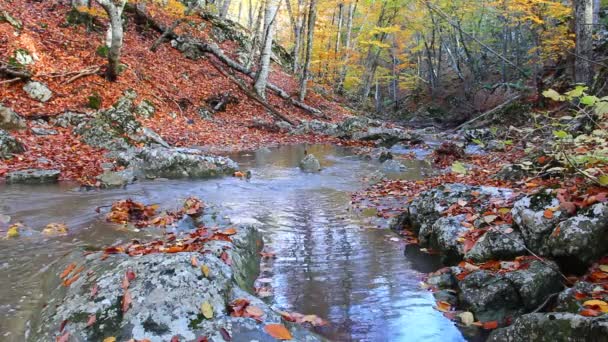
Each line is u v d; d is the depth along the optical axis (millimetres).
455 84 33531
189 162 8172
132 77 14281
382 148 13078
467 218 4469
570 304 2824
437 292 3676
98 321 2531
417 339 3021
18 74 11188
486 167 8992
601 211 3402
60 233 4656
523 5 17547
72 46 13938
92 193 6508
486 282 3346
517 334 2664
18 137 8812
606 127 5613
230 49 22750
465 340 3000
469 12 28297
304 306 3453
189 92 16328
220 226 4883
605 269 3215
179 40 19141
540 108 16766
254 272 3973
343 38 35625
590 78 11195
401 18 30219
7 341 2656
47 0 16094
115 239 4492
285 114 18938
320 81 30781
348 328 3145
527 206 3846
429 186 7672
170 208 5898
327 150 12992
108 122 10133
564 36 17359
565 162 4355
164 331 2441
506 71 30078
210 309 2609
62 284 3104
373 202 6777
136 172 7902
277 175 8797
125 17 18359
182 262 2912
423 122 28188
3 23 12633
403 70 43750
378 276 4023
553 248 3459
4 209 5473
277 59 28672
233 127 15266
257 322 2590
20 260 3889
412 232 5293
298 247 4754
